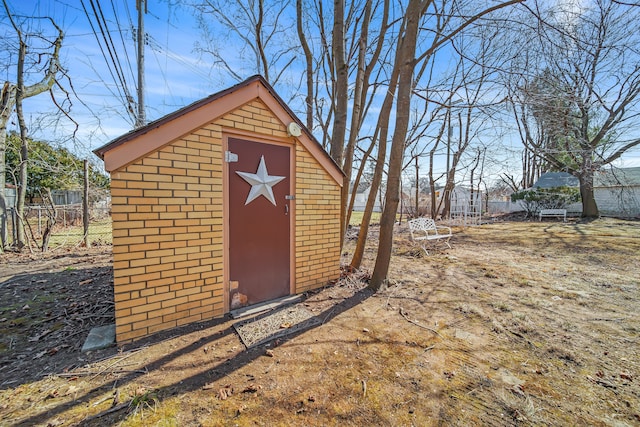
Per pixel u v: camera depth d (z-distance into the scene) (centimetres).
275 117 339
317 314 317
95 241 784
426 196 1791
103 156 229
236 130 307
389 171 394
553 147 804
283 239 359
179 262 273
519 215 1594
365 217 480
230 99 297
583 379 209
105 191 1080
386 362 228
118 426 161
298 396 188
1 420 163
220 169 297
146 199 251
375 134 595
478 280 454
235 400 183
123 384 196
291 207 366
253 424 165
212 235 294
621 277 466
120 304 243
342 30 507
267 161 337
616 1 279
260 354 236
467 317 315
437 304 352
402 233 1009
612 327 291
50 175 1137
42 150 991
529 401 186
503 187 2448
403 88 375
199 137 280
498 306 346
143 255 252
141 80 773
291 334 272
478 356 238
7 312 315
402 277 467
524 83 402
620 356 238
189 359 227
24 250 673
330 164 405
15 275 458
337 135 511
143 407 175
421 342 260
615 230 972
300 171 371
